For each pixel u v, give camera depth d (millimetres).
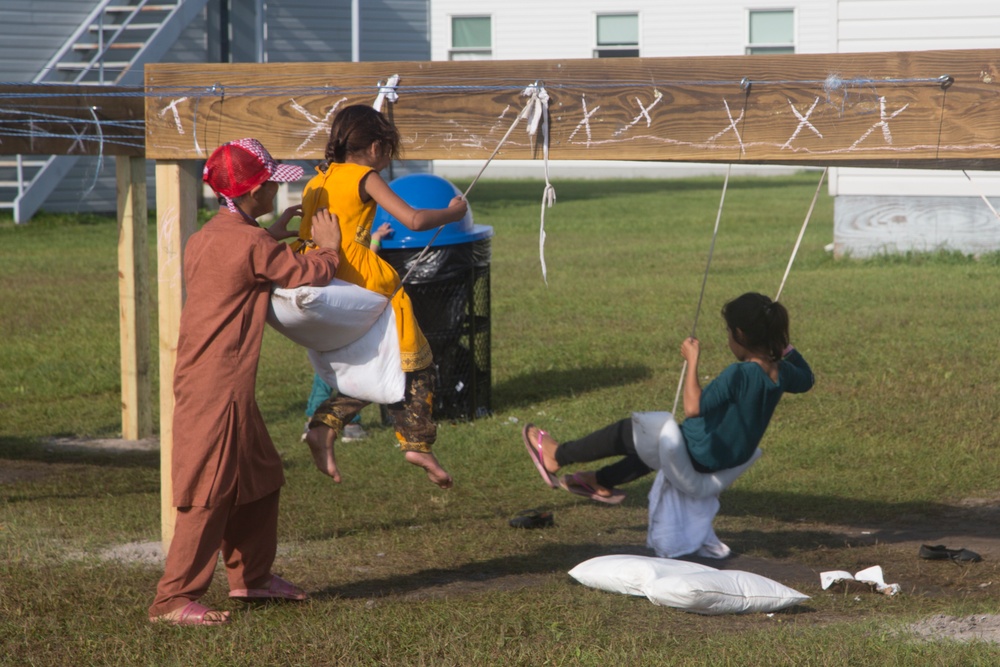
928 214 20797
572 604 6270
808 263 21484
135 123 8633
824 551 7461
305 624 5926
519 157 6797
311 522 8258
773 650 5383
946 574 6969
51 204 32812
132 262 11125
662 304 17578
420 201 11016
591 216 32312
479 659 5387
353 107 6004
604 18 44344
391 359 5922
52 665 5508
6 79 30719
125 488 9391
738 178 47625
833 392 11922
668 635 5762
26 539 7770
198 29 34062
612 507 8625
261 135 7223
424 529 8039
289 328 5836
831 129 6262
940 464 9445
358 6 34219
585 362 13844
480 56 45406
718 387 6680
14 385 13484
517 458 9977
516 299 18453
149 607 6195
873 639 5520
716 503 7156
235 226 5836
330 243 5758
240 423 5895
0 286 20453
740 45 43344
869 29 20859
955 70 6016
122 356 11297
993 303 16422
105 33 31578
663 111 6527
